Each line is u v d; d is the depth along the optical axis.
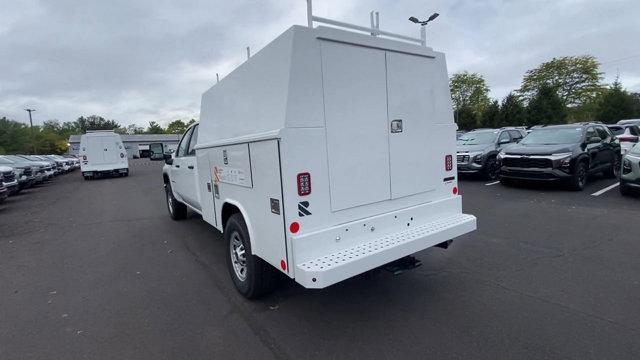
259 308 3.62
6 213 10.26
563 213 6.86
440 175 3.96
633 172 7.83
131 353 2.96
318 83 2.92
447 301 3.59
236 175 3.66
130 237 6.68
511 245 5.16
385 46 3.32
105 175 22.39
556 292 3.67
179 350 2.96
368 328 3.16
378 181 3.39
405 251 3.26
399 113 3.50
